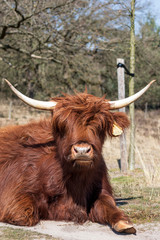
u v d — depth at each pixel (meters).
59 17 20.00
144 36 24.77
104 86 27.91
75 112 5.02
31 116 30.70
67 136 4.98
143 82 26.48
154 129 26.53
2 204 5.61
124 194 8.14
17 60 25.73
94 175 5.67
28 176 5.68
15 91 5.35
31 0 18.72
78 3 20.67
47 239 4.36
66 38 22.98
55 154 5.76
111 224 5.07
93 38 22.69
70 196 5.61
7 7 19.11
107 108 5.25
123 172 12.61
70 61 23.89
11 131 7.00
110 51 24.53
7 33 20.38
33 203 5.41
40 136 6.32
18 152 6.13
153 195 7.90
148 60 24.34
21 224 5.17
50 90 26.64
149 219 5.66
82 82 26.69
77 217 5.55
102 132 5.23
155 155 16.84
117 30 23.89
